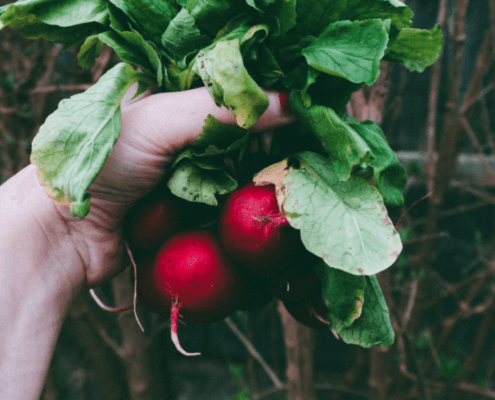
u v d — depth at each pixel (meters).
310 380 0.55
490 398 0.83
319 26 0.24
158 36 0.25
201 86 0.26
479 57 0.65
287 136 0.26
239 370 0.71
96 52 0.27
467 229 1.01
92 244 0.29
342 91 0.24
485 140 0.93
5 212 0.28
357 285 0.24
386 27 0.22
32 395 0.27
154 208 0.26
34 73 0.64
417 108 1.00
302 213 0.23
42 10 0.25
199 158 0.25
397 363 0.80
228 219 0.24
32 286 0.27
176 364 1.18
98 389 1.07
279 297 0.26
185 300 0.25
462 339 1.05
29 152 0.64
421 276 0.57
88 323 0.77
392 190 0.26
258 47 0.23
